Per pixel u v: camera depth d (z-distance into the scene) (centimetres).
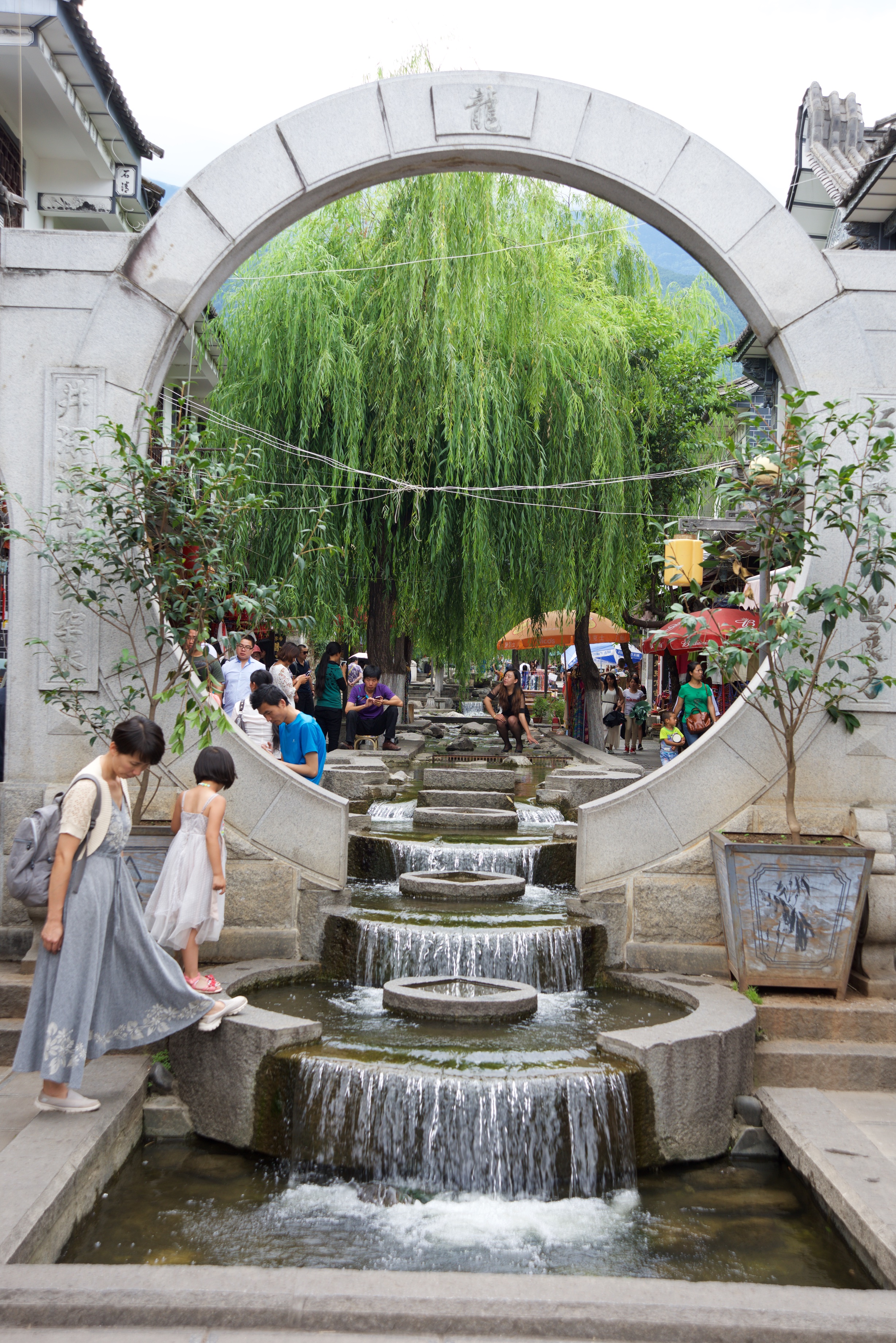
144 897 570
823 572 626
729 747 627
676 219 636
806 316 632
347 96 625
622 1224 421
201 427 1148
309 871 630
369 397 1182
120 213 1609
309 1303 306
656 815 629
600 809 634
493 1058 479
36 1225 347
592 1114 452
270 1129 472
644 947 620
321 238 1240
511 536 1238
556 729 2331
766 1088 521
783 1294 320
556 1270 379
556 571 1289
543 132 629
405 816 968
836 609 564
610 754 1412
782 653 613
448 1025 531
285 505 1163
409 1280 321
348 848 693
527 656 3928
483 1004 535
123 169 1553
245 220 623
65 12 1195
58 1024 427
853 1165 423
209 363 1525
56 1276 315
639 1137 470
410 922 629
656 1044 477
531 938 601
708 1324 303
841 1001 567
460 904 701
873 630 624
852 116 1773
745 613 1060
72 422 612
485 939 596
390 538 1246
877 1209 381
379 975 604
